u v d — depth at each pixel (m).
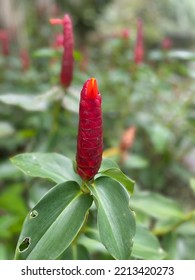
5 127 0.54
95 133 0.25
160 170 0.66
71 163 0.28
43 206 0.25
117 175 0.26
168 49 0.66
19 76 0.74
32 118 0.59
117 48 0.77
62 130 0.48
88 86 0.24
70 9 1.62
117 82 0.70
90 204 0.25
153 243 0.32
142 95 0.69
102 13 1.71
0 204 0.41
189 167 0.69
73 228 0.24
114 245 0.23
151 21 1.72
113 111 0.66
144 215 0.42
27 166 0.27
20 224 0.36
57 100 0.44
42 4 1.20
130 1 1.79
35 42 1.06
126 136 0.50
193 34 1.77
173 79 0.74
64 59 0.42
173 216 0.38
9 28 0.96
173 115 0.68
